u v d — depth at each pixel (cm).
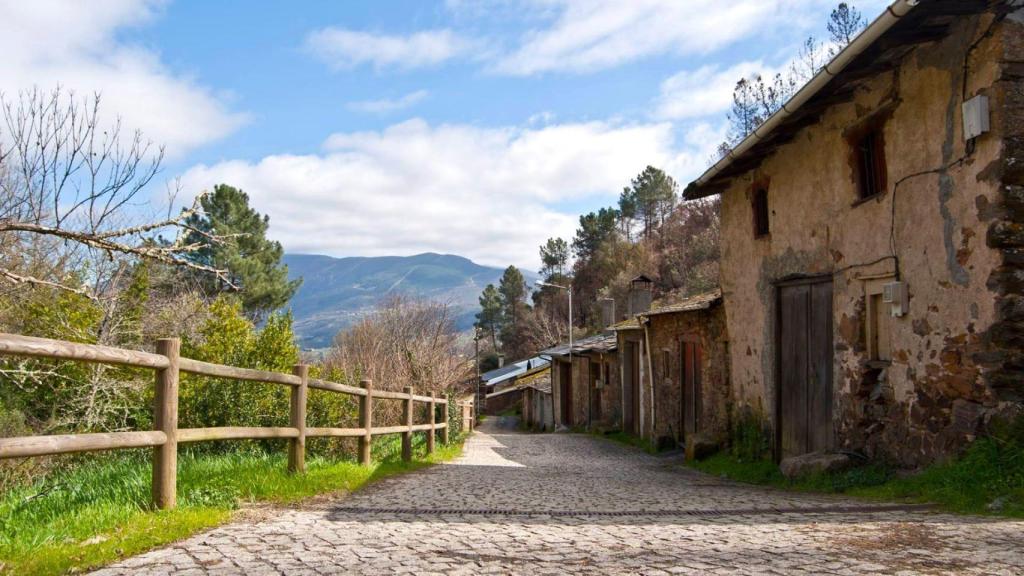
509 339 7356
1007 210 655
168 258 759
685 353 1636
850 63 764
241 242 3331
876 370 870
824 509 613
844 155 924
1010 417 645
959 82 708
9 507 538
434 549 430
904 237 798
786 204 1091
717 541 457
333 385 836
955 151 714
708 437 1366
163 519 478
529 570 379
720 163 1138
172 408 515
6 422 863
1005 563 378
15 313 1045
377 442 1354
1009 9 656
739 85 3225
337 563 389
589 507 645
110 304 1121
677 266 5394
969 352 694
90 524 459
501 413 5859
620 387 2303
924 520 522
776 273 1124
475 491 773
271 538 454
